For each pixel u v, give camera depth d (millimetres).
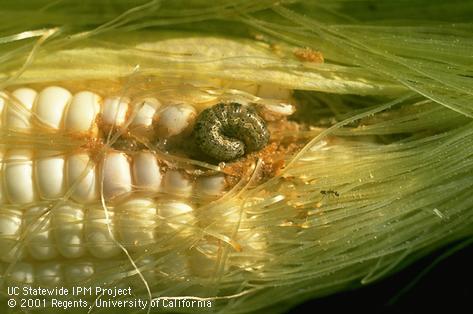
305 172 237
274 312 261
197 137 232
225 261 235
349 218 239
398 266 261
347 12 246
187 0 240
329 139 240
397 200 239
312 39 242
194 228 233
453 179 240
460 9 246
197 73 237
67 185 232
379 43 241
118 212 233
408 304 273
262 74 238
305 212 237
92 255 235
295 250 239
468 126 238
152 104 235
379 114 242
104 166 231
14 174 230
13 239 233
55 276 236
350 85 239
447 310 272
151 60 238
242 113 232
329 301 274
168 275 237
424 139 238
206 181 234
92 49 237
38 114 233
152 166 232
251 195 235
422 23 247
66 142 232
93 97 235
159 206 233
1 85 234
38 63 236
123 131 233
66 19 240
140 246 234
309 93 244
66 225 232
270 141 238
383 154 238
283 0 241
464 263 272
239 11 241
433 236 249
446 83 237
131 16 240
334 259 243
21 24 240
